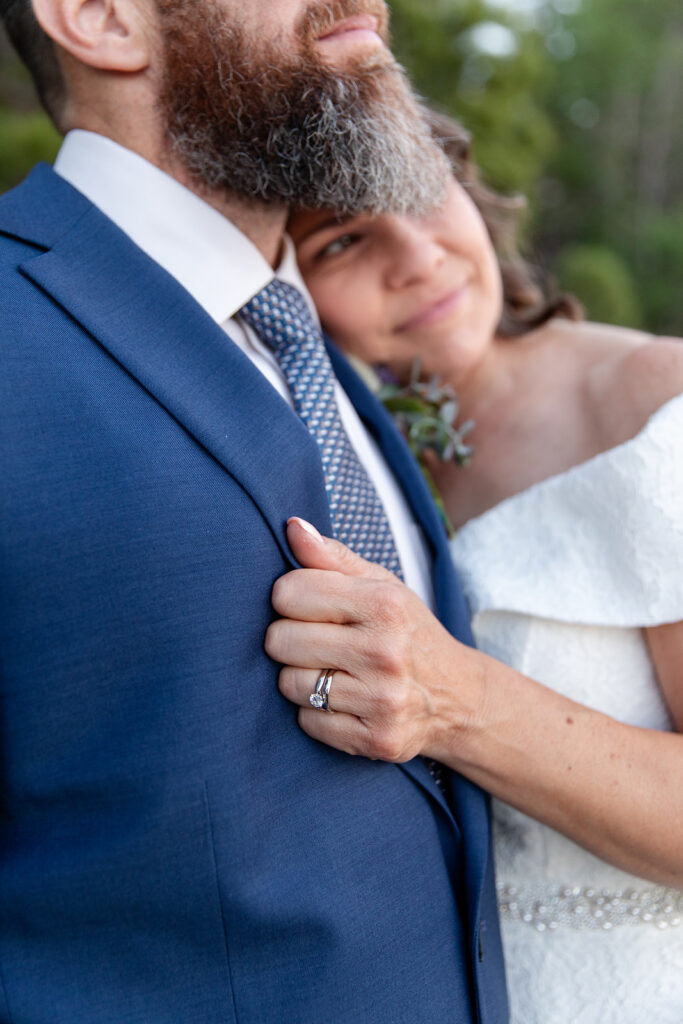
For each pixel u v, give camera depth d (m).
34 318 0.97
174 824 0.89
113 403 0.95
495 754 1.10
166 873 0.89
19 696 0.89
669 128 25.67
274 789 0.96
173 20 1.12
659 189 25.50
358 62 1.16
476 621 1.34
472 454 1.49
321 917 0.94
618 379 1.34
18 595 0.87
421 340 1.44
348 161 1.17
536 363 1.50
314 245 1.38
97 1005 0.88
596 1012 1.26
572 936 1.29
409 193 1.24
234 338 1.20
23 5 1.20
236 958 0.91
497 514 1.35
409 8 10.48
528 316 1.57
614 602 1.21
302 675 0.99
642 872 1.17
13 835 0.92
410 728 1.01
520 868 1.32
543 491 1.31
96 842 0.89
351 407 1.36
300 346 1.23
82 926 0.89
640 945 1.27
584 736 1.13
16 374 0.91
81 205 1.09
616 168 25.06
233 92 1.13
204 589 0.93
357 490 1.18
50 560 0.88
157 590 0.90
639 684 1.27
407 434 1.47
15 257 1.03
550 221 24.50
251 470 0.98
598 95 25.77
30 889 0.89
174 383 0.99
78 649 0.89
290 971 0.93
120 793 0.89
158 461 0.94
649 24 27.39
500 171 12.34
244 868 0.91
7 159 4.72
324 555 1.00
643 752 1.15
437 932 1.04
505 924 1.33
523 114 13.55
